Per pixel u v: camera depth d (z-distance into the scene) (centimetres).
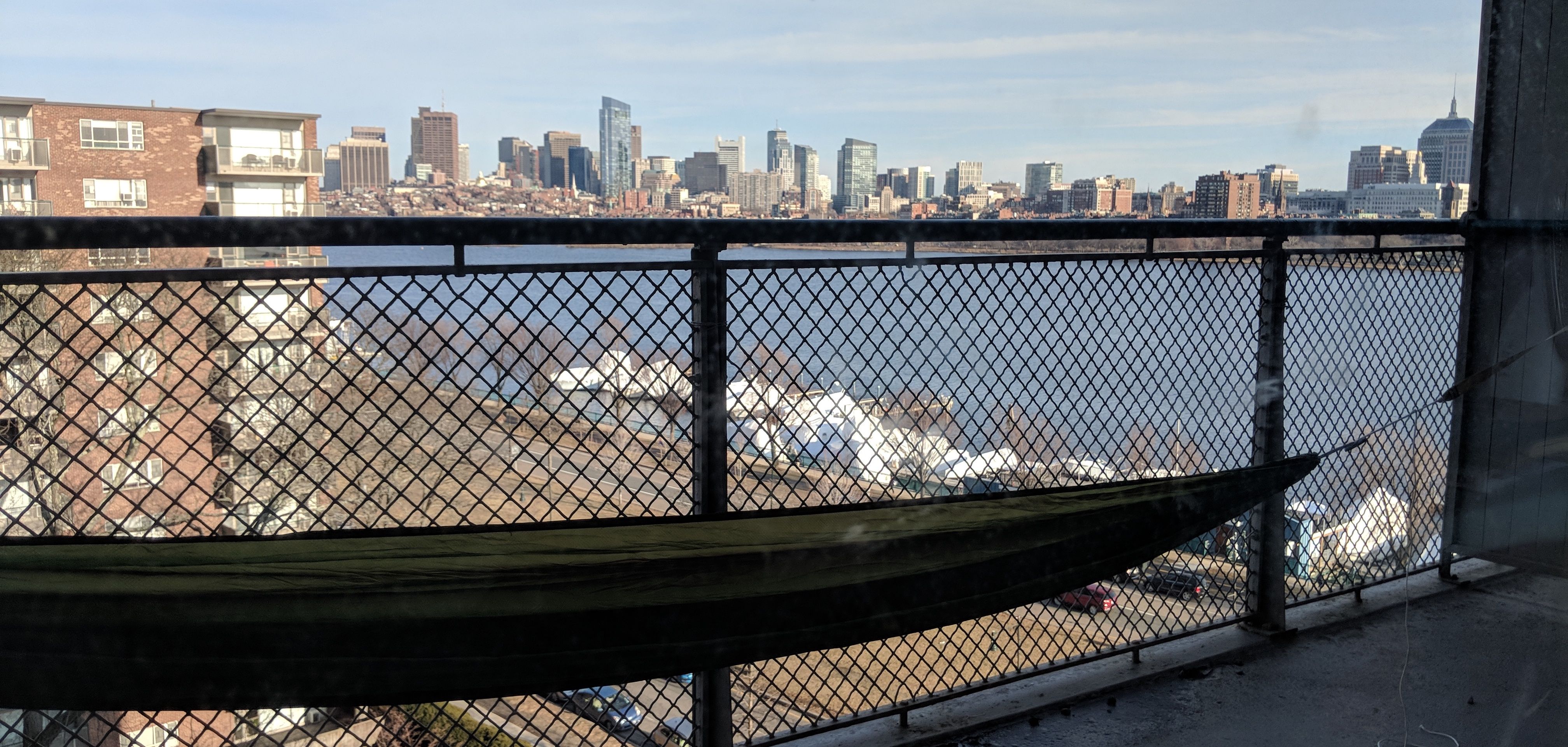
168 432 143
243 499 146
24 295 135
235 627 149
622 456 167
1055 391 203
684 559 171
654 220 164
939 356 190
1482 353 169
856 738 204
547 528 161
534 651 163
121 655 145
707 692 185
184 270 140
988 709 216
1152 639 238
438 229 149
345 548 151
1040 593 201
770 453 178
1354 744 188
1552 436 151
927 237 186
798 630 180
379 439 151
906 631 189
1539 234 162
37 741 146
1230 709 214
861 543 184
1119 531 209
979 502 194
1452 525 169
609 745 179
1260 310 229
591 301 162
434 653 158
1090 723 211
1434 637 167
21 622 142
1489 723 158
